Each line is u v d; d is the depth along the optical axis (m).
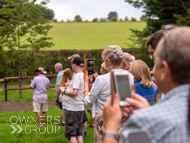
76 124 5.22
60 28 55.19
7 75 19.95
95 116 3.38
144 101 1.37
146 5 17.05
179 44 1.18
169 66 1.21
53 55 20.98
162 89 1.30
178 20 15.16
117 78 1.40
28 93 15.92
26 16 14.23
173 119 1.09
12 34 14.63
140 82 3.46
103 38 43.16
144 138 1.07
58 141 6.68
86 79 3.89
